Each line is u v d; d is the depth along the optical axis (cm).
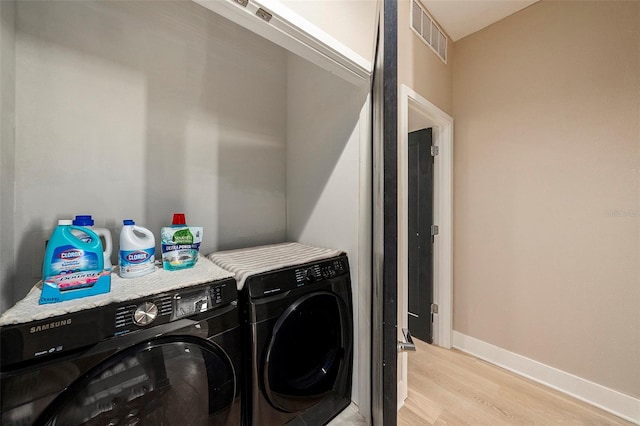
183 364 81
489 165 195
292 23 90
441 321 216
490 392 161
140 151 128
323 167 162
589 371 153
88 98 113
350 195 144
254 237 174
